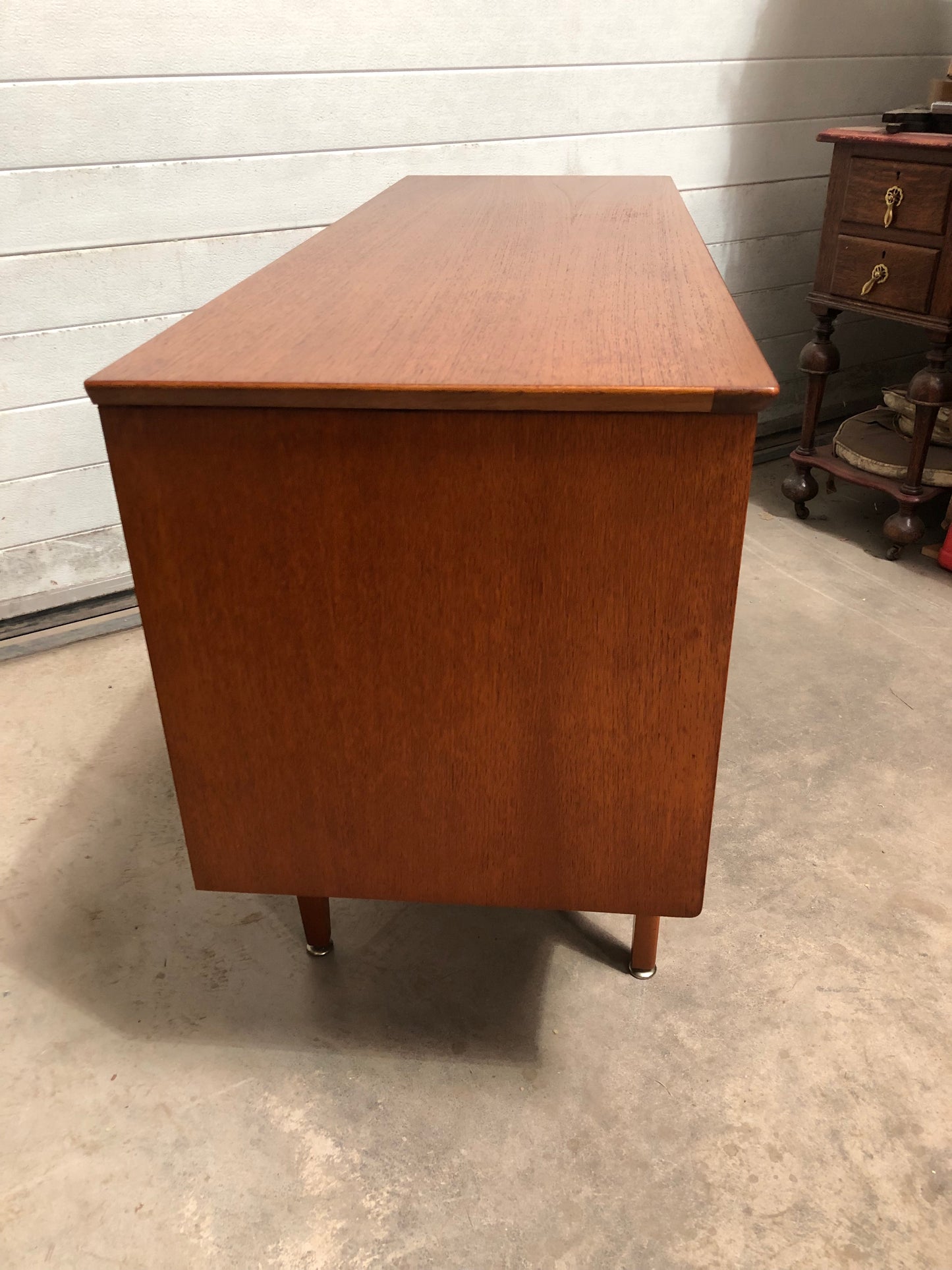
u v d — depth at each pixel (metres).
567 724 1.01
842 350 3.42
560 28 2.44
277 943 1.48
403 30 2.24
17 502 2.19
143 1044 1.31
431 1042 1.31
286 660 1.00
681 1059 1.28
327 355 0.93
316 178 2.28
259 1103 1.23
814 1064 1.26
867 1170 1.14
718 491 0.87
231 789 1.09
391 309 1.10
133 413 0.88
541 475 0.88
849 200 2.40
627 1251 1.06
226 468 0.90
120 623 2.34
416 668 0.99
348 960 1.45
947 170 2.15
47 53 1.88
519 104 2.48
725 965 1.41
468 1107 1.22
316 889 1.17
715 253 3.02
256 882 1.17
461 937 1.49
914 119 2.27
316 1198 1.12
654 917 1.34
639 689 0.98
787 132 2.96
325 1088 1.25
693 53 2.67
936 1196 1.11
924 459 2.43
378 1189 1.12
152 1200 1.12
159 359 0.93
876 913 1.50
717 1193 1.12
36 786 1.81
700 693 0.98
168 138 2.07
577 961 1.44
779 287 3.20
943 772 1.80
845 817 1.69
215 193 2.17
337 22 2.15
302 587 0.96
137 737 1.95
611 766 1.03
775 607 2.37
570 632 0.96
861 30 2.95
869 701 2.00
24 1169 1.15
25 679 2.14
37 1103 1.23
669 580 0.92
